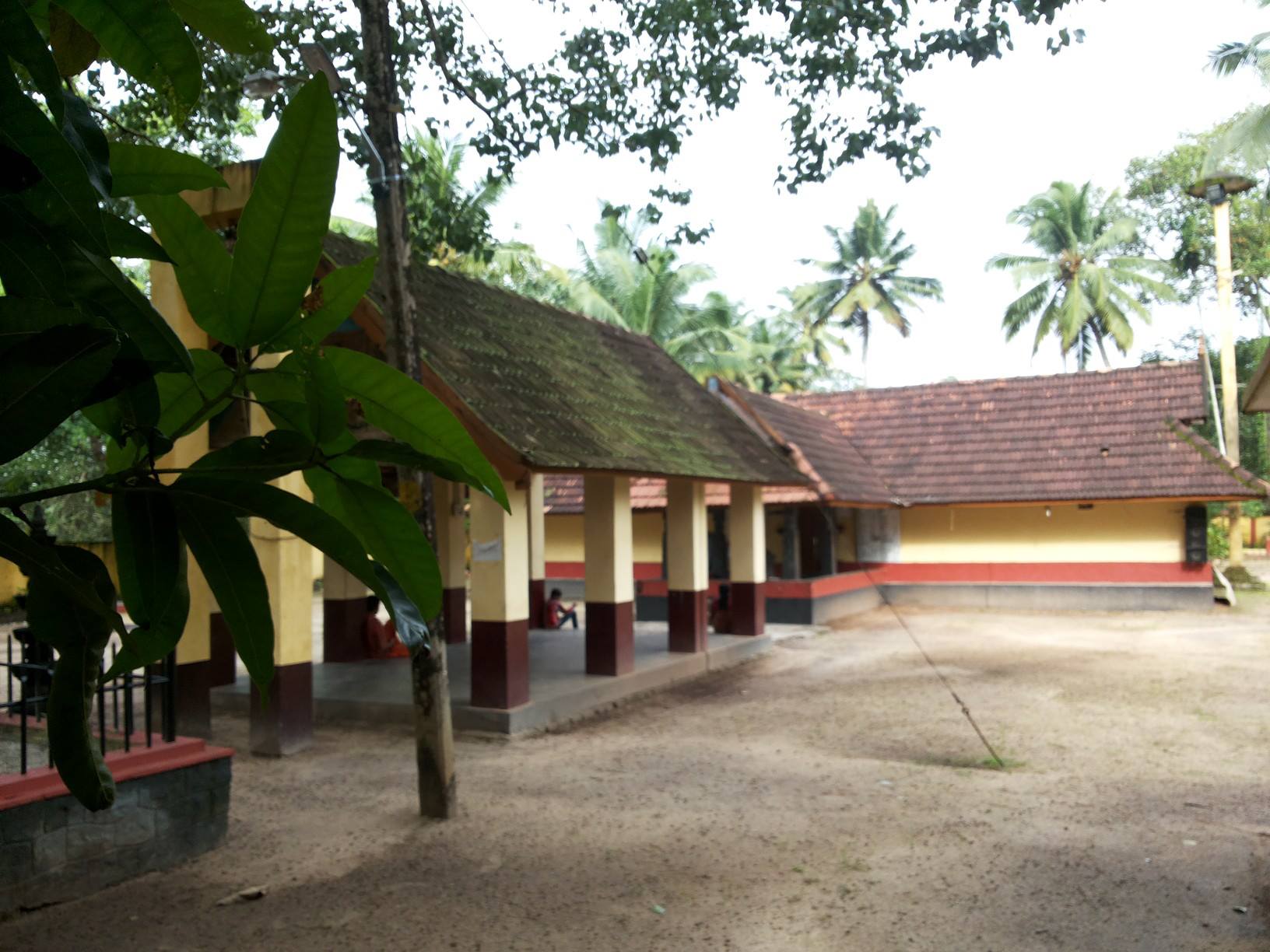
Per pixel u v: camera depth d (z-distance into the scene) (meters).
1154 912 5.48
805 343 47.31
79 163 1.08
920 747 9.56
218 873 6.18
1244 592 24.08
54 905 5.63
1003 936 5.19
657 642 15.38
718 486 21.36
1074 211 35.53
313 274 1.33
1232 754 9.11
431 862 6.36
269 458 1.30
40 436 0.97
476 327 11.89
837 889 5.85
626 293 33.38
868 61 7.89
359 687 11.46
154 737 6.71
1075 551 21.72
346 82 7.66
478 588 10.17
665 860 6.36
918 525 22.98
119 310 1.10
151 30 1.40
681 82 8.33
